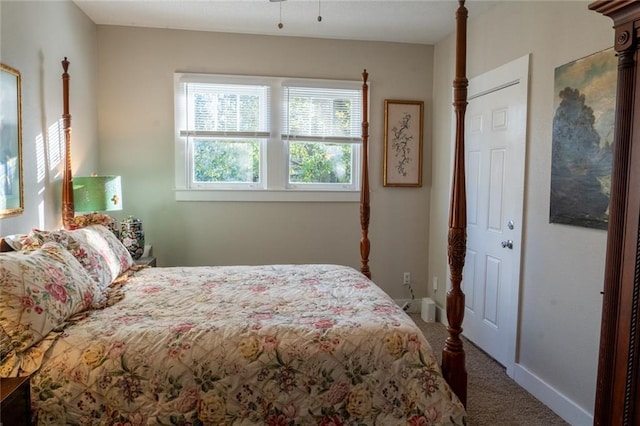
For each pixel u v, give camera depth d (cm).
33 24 248
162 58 360
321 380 161
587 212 217
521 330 272
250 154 383
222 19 338
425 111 402
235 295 219
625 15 110
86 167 329
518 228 273
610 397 117
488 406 246
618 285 114
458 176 175
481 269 324
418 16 329
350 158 400
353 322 177
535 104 258
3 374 149
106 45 352
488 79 308
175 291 225
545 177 249
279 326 171
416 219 407
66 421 150
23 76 237
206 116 370
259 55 373
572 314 229
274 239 386
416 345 170
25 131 240
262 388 158
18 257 171
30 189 245
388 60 393
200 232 375
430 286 407
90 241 232
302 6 312
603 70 206
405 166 401
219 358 158
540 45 253
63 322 171
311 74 382
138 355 156
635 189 108
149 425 151
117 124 357
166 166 367
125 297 212
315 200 389
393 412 163
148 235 369
